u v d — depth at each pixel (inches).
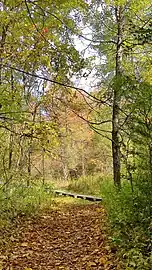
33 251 320.5
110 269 239.9
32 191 594.9
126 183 442.3
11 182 528.1
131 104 292.4
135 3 445.1
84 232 385.4
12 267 269.7
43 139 386.3
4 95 369.4
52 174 1315.2
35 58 350.3
